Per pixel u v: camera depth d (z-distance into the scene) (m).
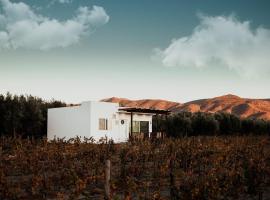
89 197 13.03
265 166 16.91
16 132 35.69
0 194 12.84
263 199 13.52
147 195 12.77
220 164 17.20
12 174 17.05
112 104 35.06
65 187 14.47
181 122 49.53
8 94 36.19
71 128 34.84
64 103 44.97
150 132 37.34
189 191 11.98
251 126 58.00
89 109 33.31
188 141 23.50
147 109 35.59
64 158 18.12
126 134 36.28
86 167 16.52
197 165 17.86
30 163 16.88
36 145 20.89
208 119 51.62
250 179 14.40
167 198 12.23
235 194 13.41
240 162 17.06
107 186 12.02
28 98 37.56
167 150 20.42
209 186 12.28
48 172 16.58
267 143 32.34
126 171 16.48
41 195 13.60
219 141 26.00
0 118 35.53
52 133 36.62
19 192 13.22
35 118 36.88
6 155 18.08
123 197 12.71
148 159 19.75
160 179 14.88
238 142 26.03
